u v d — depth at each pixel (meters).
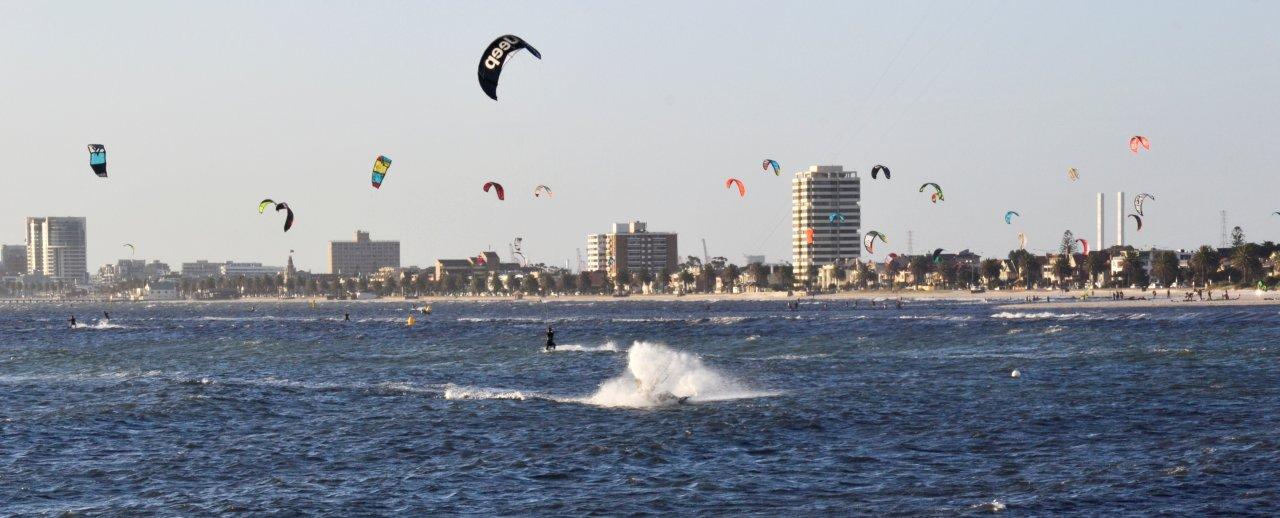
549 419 77.25
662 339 185.38
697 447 65.62
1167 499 51.28
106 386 105.38
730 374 105.38
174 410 84.12
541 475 58.91
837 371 110.12
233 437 72.31
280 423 78.12
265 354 157.38
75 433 74.38
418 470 60.75
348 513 51.66
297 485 57.41
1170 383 92.12
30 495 56.03
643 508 51.81
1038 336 164.88
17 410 86.88
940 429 70.75
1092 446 63.91
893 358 127.50
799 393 90.06
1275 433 65.94
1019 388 91.50
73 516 51.81
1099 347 137.12
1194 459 59.16
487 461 62.72
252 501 54.06
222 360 145.75
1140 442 64.75
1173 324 192.75
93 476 60.25
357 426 76.00
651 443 66.81
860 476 57.47
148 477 59.88
